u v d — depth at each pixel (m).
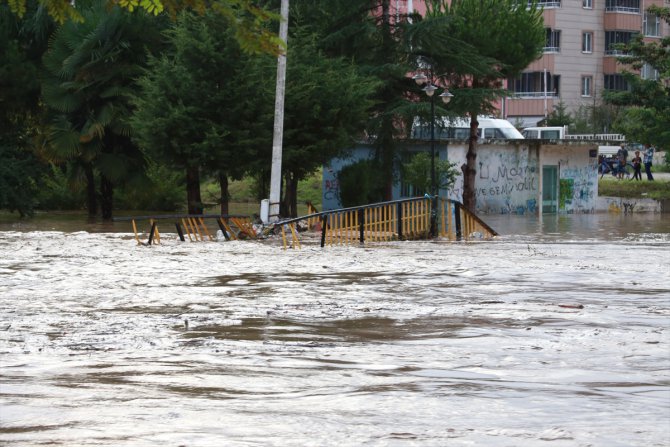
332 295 19.30
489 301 18.11
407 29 56.47
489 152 67.56
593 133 101.31
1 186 56.84
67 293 19.62
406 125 57.88
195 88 48.38
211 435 7.62
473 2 59.72
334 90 50.16
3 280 22.52
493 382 9.95
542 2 108.69
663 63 73.25
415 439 7.51
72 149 55.59
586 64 110.06
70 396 9.22
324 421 8.11
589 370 10.69
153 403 8.86
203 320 15.24
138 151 58.22
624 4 110.88
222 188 51.06
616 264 27.31
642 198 72.94
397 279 22.92
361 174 59.09
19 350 12.16
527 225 54.88
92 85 55.16
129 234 44.47
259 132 48.91
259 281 22.52
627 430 7.78
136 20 55.16
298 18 53.22
